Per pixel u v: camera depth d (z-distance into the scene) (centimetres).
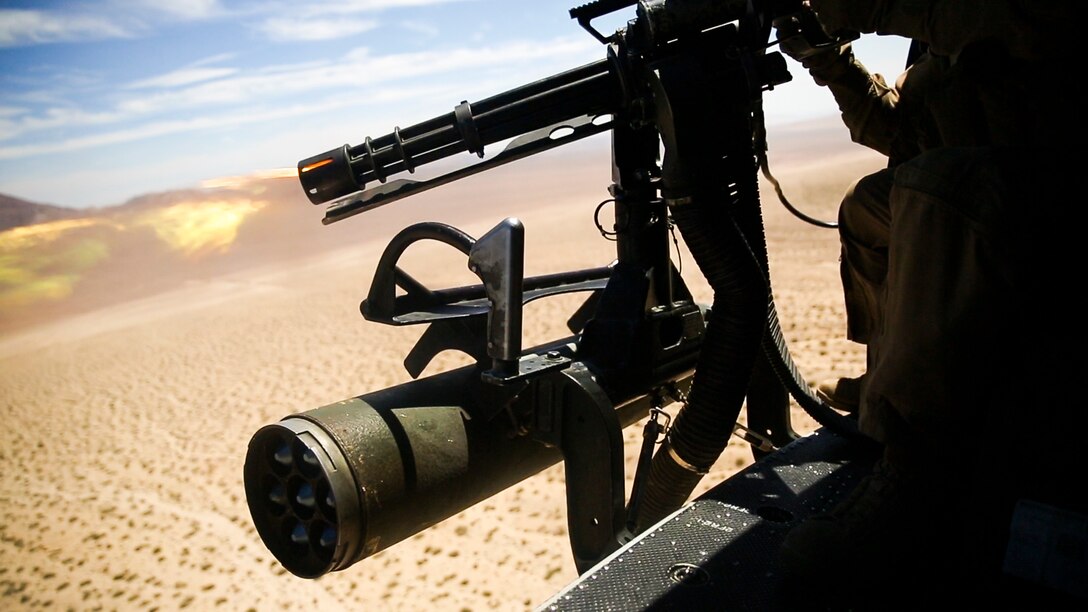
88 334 2300
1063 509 153
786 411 309
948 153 170
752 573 195
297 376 1370
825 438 273
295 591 665
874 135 257
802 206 2556
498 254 222
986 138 187
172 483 966
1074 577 151
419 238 248
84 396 1482
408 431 237
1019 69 169
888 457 184
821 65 247
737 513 223
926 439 175
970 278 162
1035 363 158
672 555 203
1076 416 152
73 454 1141
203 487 939
